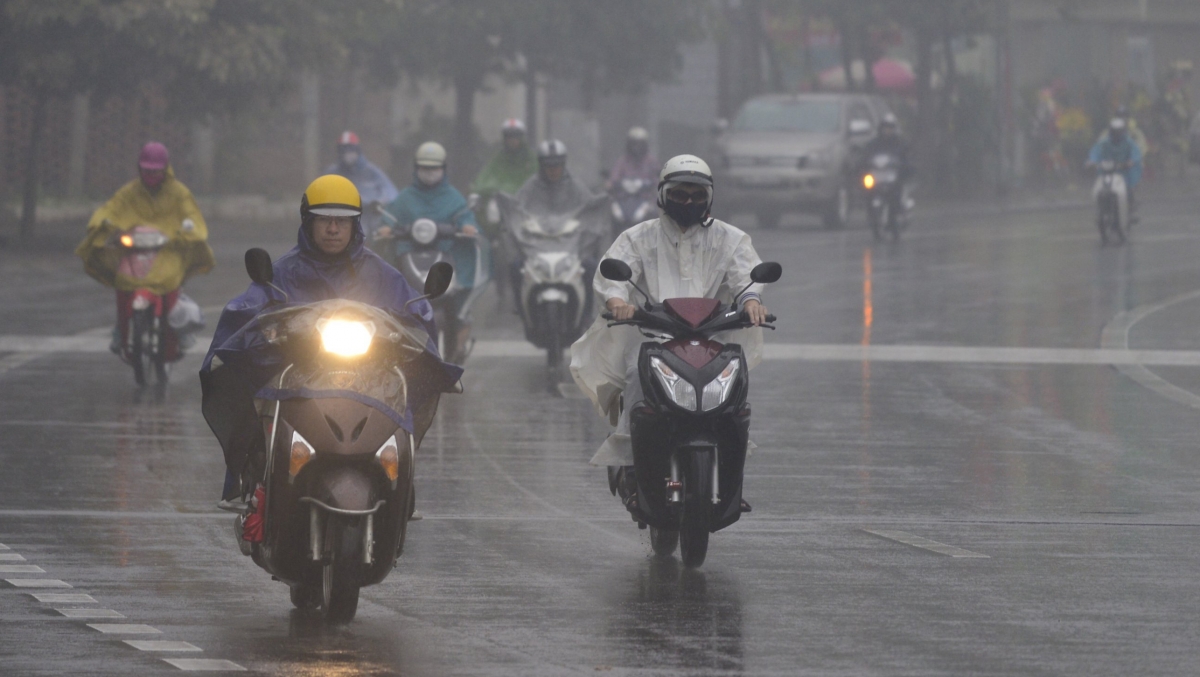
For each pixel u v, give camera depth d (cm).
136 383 4078
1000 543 2466
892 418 3659
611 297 2267
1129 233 8988
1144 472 3061
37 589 2128
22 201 9081
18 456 3131
